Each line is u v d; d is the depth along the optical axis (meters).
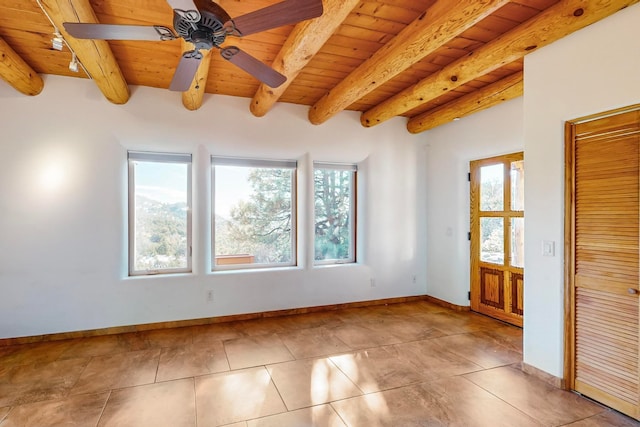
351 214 4.79
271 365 2.83
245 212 4.23
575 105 2.32
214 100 3.88
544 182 2.53
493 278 4.09
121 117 3.54
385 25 2.51
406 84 3.63
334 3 1.90
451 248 4.54
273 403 2.28
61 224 3.37
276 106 4.14
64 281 3.38
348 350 3.14
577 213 2.37
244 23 1.64
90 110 3.44
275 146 4.14
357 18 2.42
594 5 2.04
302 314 4.26
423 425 2.05
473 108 3.81
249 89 3.73
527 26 2.39
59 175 3.36
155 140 3.66
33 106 3.28
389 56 2.67
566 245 2.41
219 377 2.62
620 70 2.08
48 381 2.55
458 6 2.04
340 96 3.45
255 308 4.08
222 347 3.20
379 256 4.71
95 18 2.15
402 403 2.28
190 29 1.61
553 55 2.45
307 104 4.25
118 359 2.93
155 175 3.86
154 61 3.02
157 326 3.69
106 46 2.53
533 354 2.63
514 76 3.25
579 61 2.29
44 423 2.06
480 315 4.21
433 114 4.36
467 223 4.41
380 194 4.72
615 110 2.13
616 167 2.15
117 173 3.54
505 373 2.69
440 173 4.73
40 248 3.31
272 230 4.38
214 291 3.90
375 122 4.35
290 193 4.47
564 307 2.43
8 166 3.21
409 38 2.45
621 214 2.13
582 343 2.34
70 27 1.63
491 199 4.11
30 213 3.28
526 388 2.46
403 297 4.86
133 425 2.05
